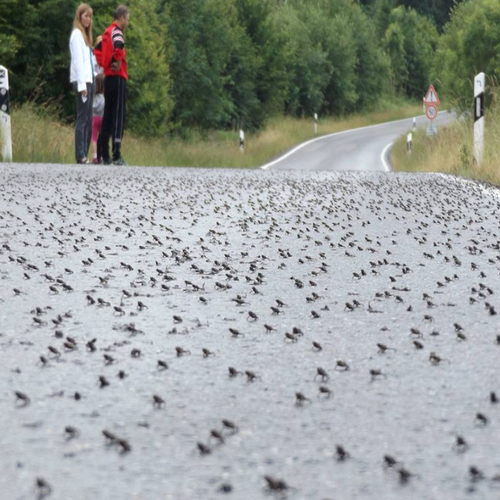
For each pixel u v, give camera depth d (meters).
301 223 26.45
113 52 53.22
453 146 72.94
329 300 14.50
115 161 55.31
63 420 7.99
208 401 8.65
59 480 6.45
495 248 21.22
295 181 44.38
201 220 26.80
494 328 12.22
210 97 161.12
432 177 49.19
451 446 7.23
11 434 7.56
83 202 30.94
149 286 15.77
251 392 8.99
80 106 53.09
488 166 52.59
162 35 138.00
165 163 87.25
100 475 6.55
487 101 120.12
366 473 6.55
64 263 18.30
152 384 9.30
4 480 6.45
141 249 20.53
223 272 17.45
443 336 11.73
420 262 18.95
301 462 6.82
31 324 12.44
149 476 6.52
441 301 14.36
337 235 23.69
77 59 52.31
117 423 7.91
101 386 9.20
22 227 23.97
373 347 11.10
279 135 182.25
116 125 54.56
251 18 193.12
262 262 18.83
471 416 8.12
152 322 12.66
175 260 18.95
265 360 10.40
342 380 9.48
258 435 7.54
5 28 99.56
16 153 59.38
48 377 9.56
